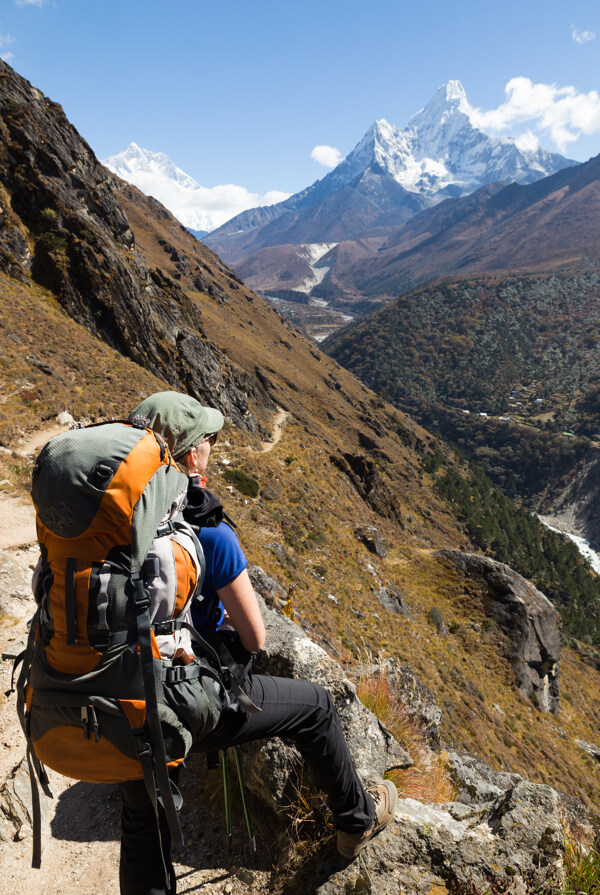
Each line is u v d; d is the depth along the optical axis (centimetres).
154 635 160
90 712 153
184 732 163
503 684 4284
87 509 155
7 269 5166
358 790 228
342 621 3322
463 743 2911
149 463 169
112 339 5662
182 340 7138
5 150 5681
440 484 17638
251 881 262
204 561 177
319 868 246
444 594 4919
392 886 232
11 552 955
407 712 479
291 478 5478
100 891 282
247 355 15238
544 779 3269
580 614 14375
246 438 6794
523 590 4900
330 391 19338
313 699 212
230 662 189
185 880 269
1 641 653
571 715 5431
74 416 2611
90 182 6644
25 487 1430
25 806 335
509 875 240
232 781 304
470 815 283
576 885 237
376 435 17838
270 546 3744
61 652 157
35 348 3566
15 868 300
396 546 5703
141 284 6881
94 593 154
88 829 323
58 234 5625
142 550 159
